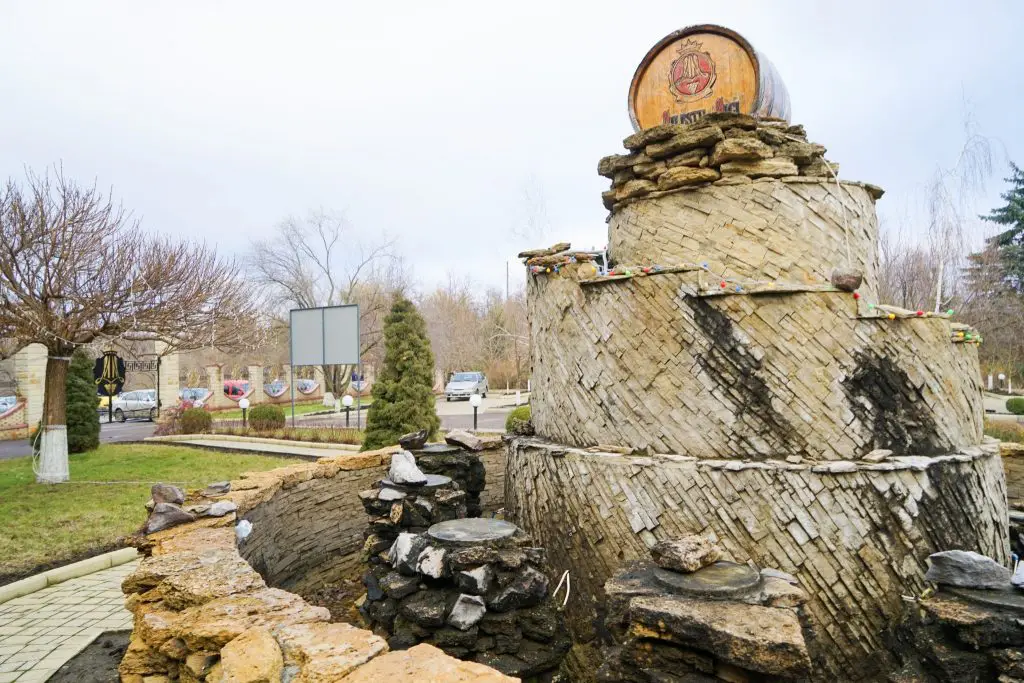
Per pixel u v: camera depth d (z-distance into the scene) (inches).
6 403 953.5
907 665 143.4
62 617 223.8
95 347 863.1
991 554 171.2
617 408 186.1
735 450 167.5
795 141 191.3
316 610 116.0
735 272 185.6
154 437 754.2
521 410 553.6
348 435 731.4
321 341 799.7
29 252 440.5
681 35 210.8
